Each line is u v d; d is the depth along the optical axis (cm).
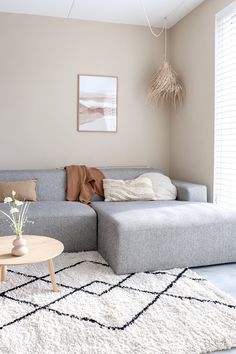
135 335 159
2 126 375
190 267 258
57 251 207
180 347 151
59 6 357
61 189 351
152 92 404
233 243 264
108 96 405
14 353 146
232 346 154
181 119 399
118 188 344
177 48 406
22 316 176
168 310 184
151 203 317
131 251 238
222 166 325
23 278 227
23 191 325
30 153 385
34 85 382
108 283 221
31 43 379
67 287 213
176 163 414
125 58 409
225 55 319
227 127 317
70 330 163
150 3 352
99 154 406
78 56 393
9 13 371
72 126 396
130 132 416
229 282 229
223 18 319
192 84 373
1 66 371
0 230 270
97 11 371
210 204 304
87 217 287
